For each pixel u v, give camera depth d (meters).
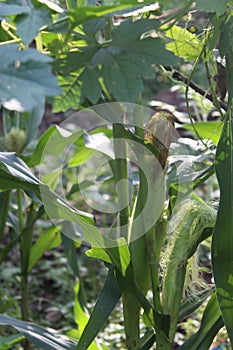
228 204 1.06
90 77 0.83
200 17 1.32
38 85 0.69
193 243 1.16
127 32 0.85
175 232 1.16
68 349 1.33
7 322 1.34
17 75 0.71
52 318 2.99
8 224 2.12
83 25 0.88
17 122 1.91
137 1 0.79
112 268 1.23
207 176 1.29
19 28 0.82
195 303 1.30
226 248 1.07
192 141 1.33
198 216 1.16
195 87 1.31
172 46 1.18
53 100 0.83
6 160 1.18
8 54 0.72
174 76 1.34
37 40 1.10
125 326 1.22
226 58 1.05
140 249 1.15
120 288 1.18
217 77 1.26
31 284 3.33
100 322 1.20
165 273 1.18
